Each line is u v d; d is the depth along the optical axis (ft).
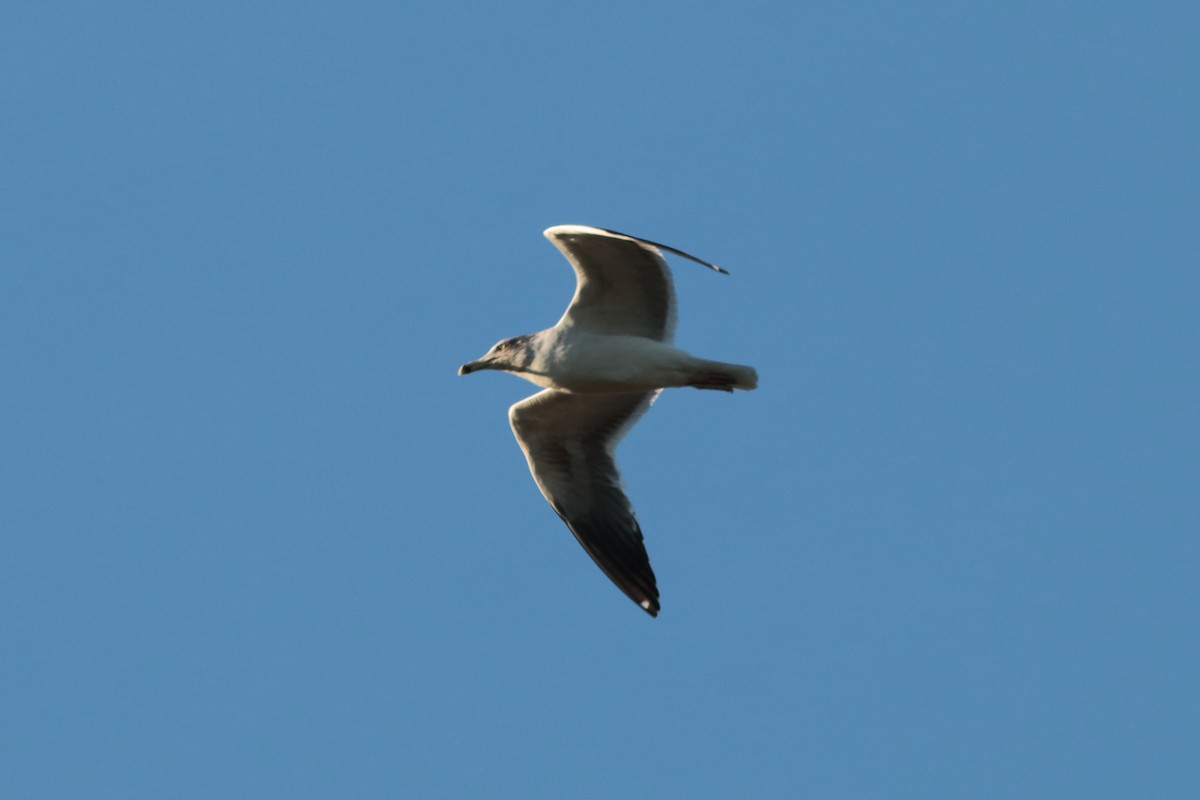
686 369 55.06
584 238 53.42
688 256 49.14
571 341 55.88
